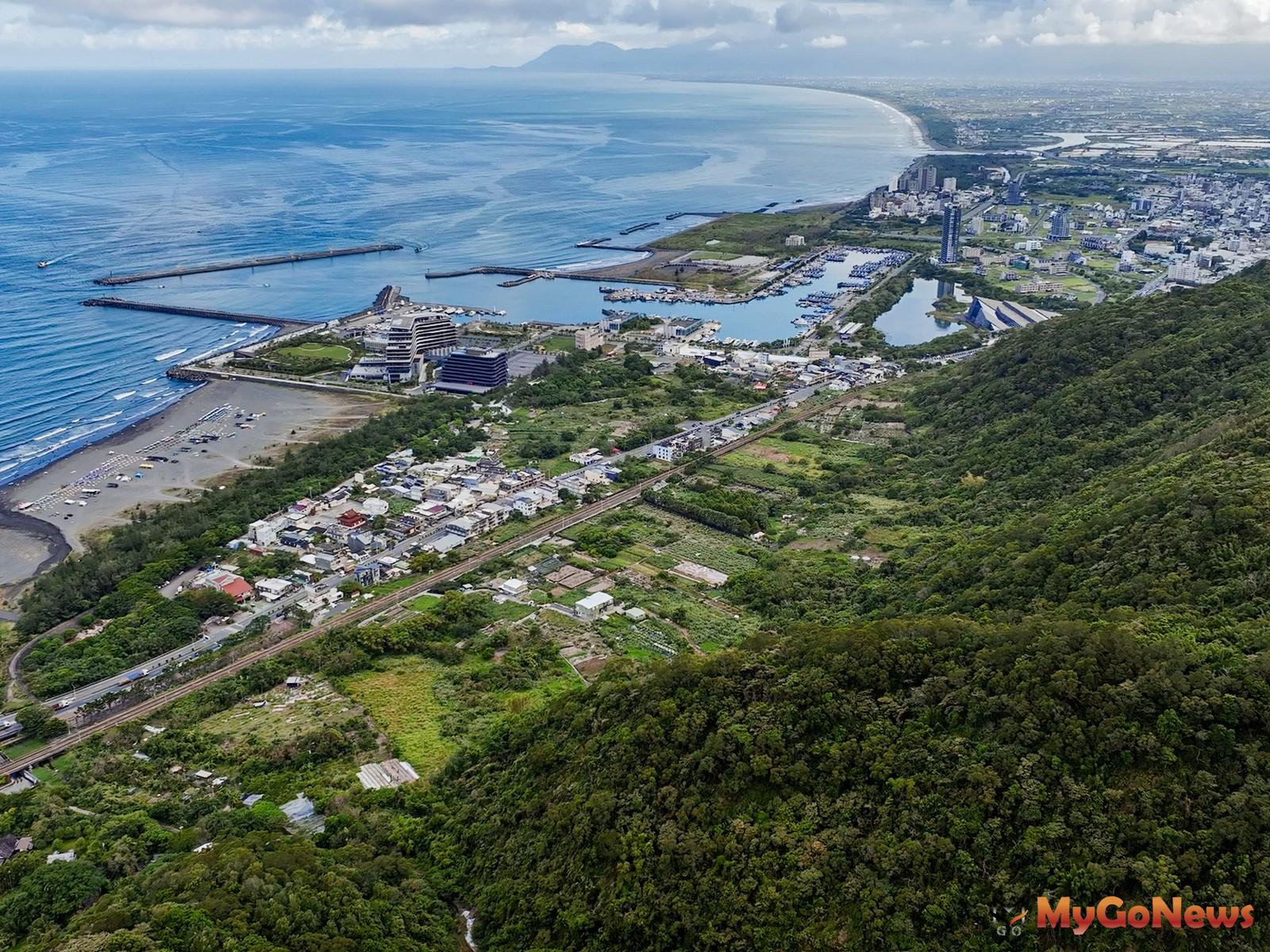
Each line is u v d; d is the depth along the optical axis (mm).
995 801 107625
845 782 118500
